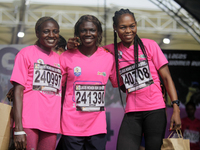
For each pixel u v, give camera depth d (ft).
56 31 10.12
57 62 10.22
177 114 10.00
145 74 10.37
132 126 10.27
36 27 10.25
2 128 9.10
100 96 10.18
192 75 23.31
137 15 28.84
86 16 10.32
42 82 9.60
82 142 10.04
